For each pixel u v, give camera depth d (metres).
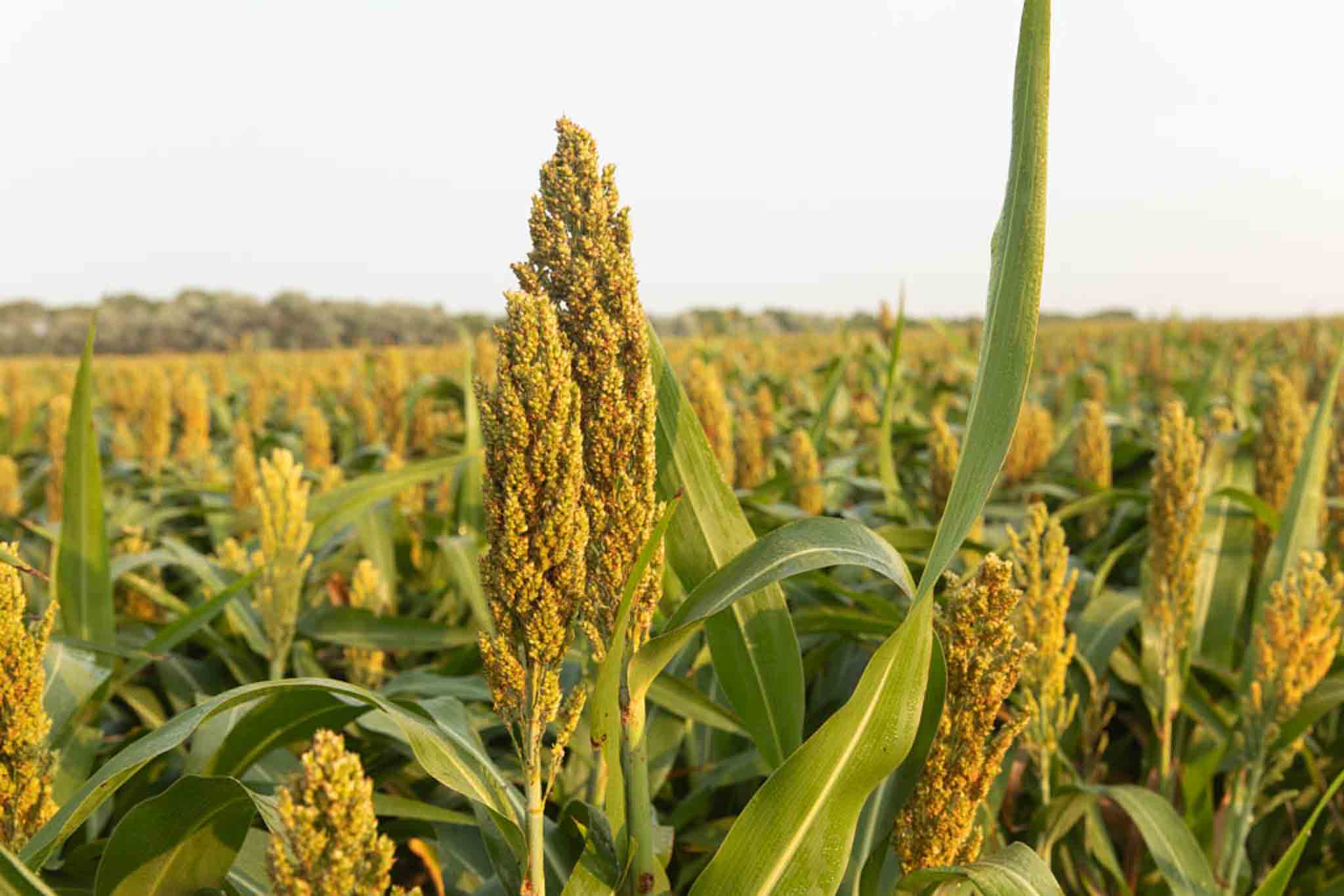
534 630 1.72
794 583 4.61
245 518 6.67
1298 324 29.36
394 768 3.77
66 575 3.83
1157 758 4.51
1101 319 63.00
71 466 3.80
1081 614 4.73
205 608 3.91
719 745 4.18
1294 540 4.49
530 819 1.81
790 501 6.72
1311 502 4.52
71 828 1.92
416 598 6.32
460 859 3.05
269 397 20.19
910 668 1.81
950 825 2.14
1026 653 2.06
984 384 1.76
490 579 1.74
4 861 1.54
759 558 2.02
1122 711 4.99
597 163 1.85
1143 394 17.77
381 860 1.35
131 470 10.27
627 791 1.99
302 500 4.11
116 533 5.86
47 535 5.30
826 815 1.87
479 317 30.72
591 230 1.84
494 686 1.78
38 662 2.10
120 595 5.57
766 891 1.87
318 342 88.19
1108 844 3.67
